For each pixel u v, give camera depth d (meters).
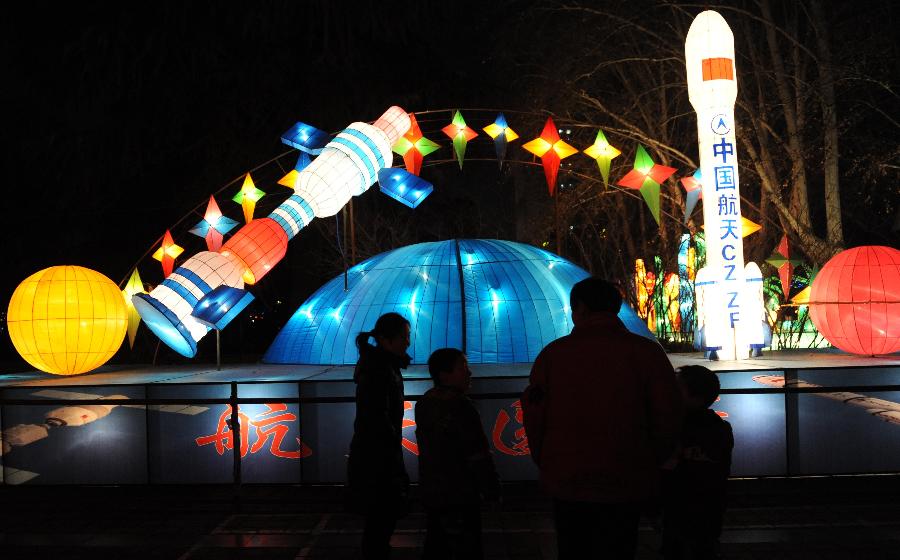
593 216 25.02
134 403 7.55
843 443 7.58
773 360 10.02
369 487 5.28
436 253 11.70
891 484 7.49
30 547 6.43
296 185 10.83
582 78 21.89
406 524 6.93
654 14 20.67
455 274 11.16
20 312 10.02
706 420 4.87
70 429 7.91
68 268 10.34
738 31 19.44
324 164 10.58
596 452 3.98
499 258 11.54
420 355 10.41
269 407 7.73
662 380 4.03
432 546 5.18
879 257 10.03
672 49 20.22
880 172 17.52
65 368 10.19
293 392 7.73
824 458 7.56
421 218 28.09
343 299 11.50
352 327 10.96
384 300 11.05
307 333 11.48
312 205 10.74
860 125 18.95
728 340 10.17
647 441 4.05
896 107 17.95
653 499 4.03
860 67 16.83
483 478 4.94
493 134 10.95
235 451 7.36
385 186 10.80
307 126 11.16
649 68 21.27
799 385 7.59
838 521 6.68
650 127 20.50
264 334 27.66
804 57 18.91
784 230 18.14
